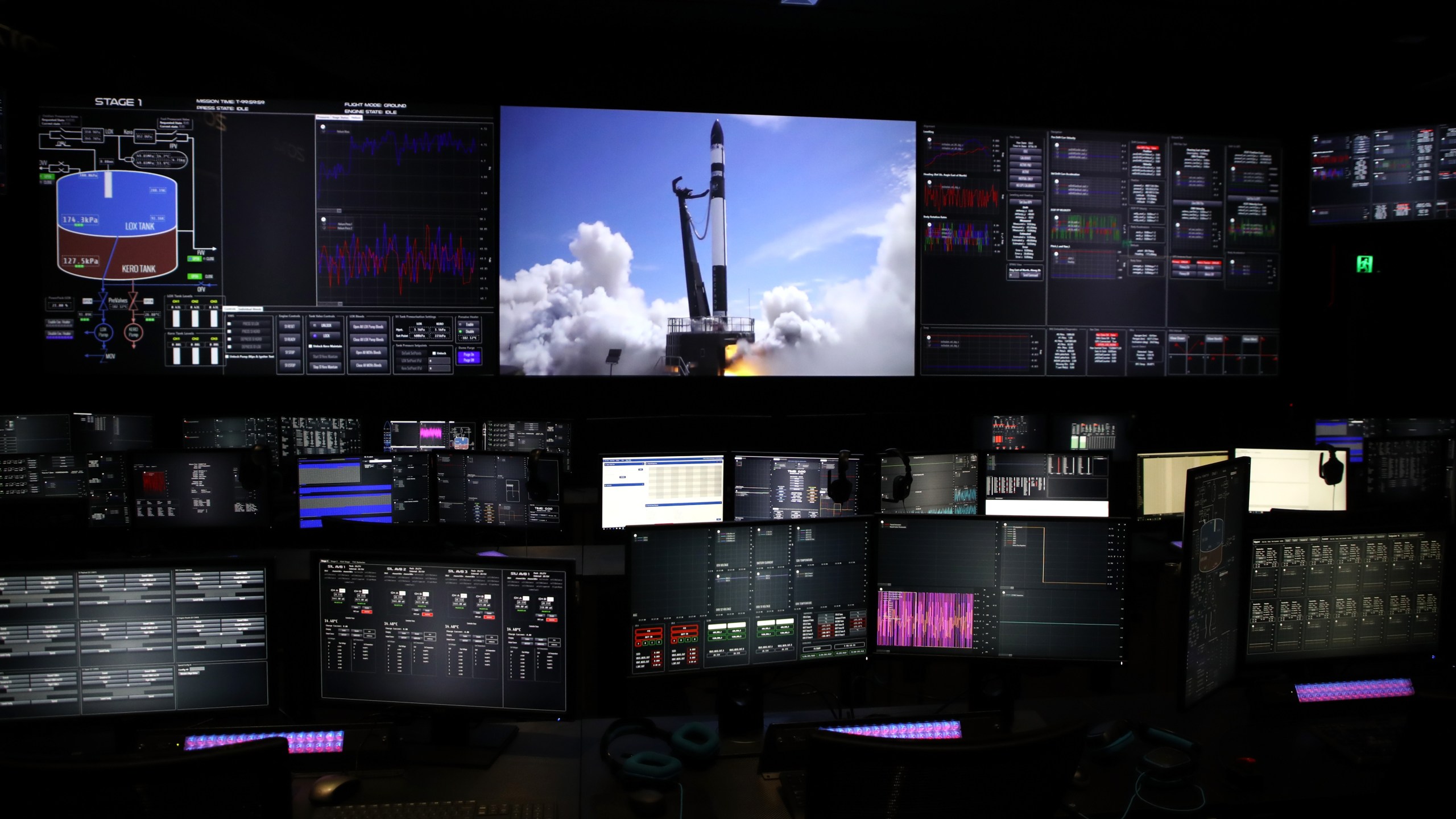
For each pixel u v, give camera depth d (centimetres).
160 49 457
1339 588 211
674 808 165
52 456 393
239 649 184
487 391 510
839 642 202
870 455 269
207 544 394
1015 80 522
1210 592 194
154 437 461
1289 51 508
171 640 182
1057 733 118
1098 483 356
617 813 163
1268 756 187
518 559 183
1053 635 200
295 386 502
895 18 468
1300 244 527
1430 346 511
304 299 470
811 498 341
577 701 187
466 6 455
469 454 390
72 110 451
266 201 464
